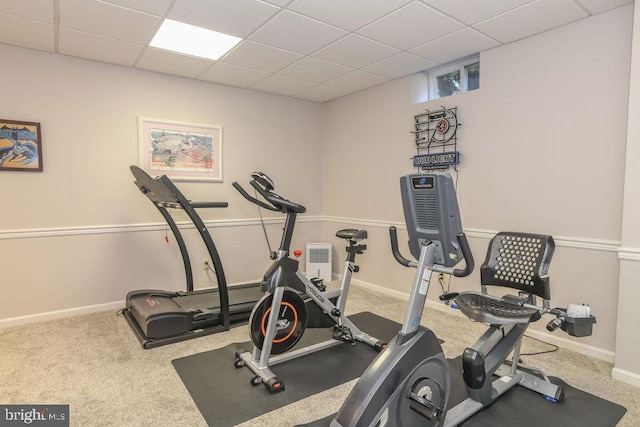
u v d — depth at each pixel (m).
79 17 2.61
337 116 4.86
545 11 2.53
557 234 2.84
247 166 4.46
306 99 4.90
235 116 4.33
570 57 2.72
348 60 3.45
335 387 2.27
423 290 1.72
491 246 2.40
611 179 2.55
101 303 3.59
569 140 2.75
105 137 3.55
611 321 2.58
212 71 3.76
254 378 2.28
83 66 3.41
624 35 2.46
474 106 3.34
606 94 2.55
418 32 2.85
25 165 3.19
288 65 3.59
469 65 3.60
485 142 3.27
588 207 2.67
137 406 2.04
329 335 3.14
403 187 1.75
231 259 4.38
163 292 3.50
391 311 3.67
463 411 1.95
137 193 3.74
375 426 1.53
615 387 2.26
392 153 4.12
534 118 2.94
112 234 3.62
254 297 3.63
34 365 2.49
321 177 5.16
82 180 3.46
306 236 5.04
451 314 3.53
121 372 2.41
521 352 2.73
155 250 3.86
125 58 3.41
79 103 3.41
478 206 3.35
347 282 2.92
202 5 2.45
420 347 1.68
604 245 2.58
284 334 2.56
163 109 3.85
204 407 2.04
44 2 2.40
